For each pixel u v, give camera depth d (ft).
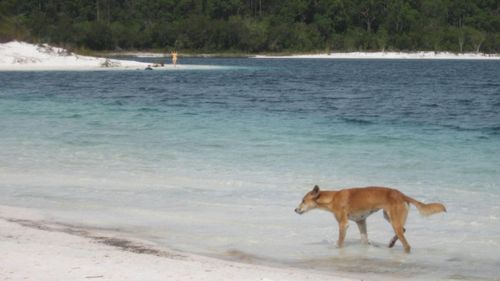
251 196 45.57
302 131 78.89
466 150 64.54
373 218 41.16
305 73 256.52
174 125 84.33
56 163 58.08
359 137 73.72
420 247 34.42
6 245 30.86
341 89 164.66
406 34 517.14
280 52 493.77
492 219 39.17
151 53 463.83
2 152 63.57
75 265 27.71
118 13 504.43
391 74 260.83
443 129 82.07
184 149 65.05
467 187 47.62
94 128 80.84
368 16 521.65
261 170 54.39
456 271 30.30
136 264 28.40
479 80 219.00
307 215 41.06
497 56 503.20
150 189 47.93
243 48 485.97
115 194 46.47
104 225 38.09
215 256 32.55
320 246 34.81
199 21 481.46
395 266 31.19
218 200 44.52
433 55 498.28
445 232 36.91
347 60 444.14
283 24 507.30
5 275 25.84
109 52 451.12
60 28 426.92
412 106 117.29
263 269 29.27
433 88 174.19
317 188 35.91
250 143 68.85
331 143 68.95
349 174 52.54
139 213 41.14
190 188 48.11
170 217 40.19
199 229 37.55
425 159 59.36
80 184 49.78
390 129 81.66
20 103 111.65
